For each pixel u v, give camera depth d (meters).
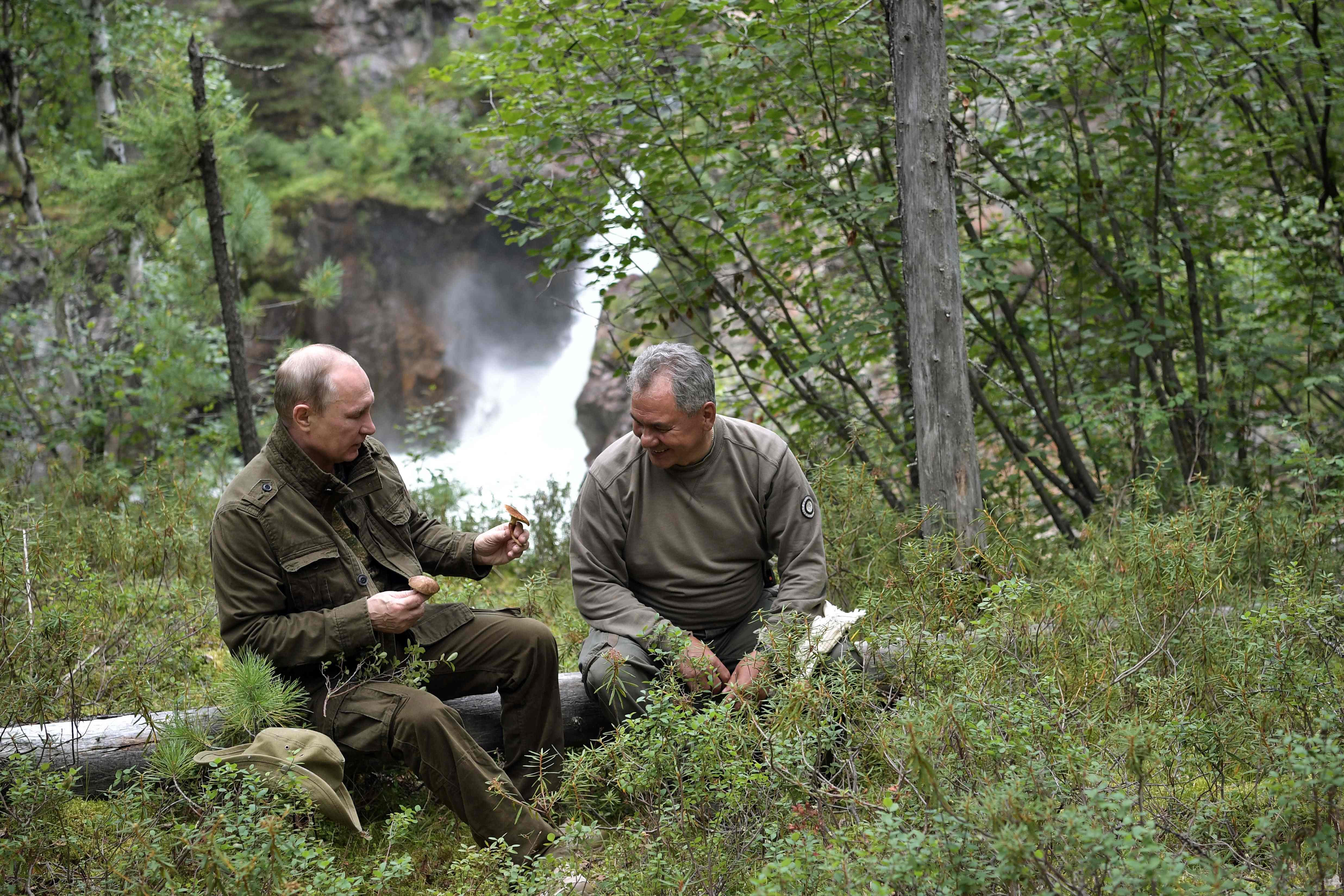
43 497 6.25
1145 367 6.66
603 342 22.92
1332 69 5.99
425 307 25.34
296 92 26.17
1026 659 3.28
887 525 4.70
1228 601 3.89
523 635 3.21
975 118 5.92
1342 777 2.07
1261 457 5.95
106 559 5.17
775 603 3.46
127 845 2.66
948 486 4.54
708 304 6.29
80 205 7.61
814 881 2.17
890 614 3.62
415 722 2.87
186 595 4.65
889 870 2.00
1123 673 3.24
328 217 23.84
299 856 2.39
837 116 5.70
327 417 3.10
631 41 5.58
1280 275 6.73
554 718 3.24
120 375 9.59
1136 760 2.38
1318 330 6.25
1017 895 2.13
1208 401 6.08
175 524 5.07
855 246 5.46
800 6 5.16
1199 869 2.22
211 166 7.08
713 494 3.52
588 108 5.86
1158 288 5.92
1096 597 3.78
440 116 25.44
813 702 2.69
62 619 3.47
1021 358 6.80
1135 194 6.15
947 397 4.55
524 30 5.54
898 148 4.61
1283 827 2.29
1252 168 6.46
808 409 6.46
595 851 2.73
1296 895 2.13
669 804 2.58
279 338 16.59
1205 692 3.18
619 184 5.92
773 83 5.67
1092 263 6.38
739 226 5.72
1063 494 6.38
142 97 10.55
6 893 2.53
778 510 3.57
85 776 3.15
